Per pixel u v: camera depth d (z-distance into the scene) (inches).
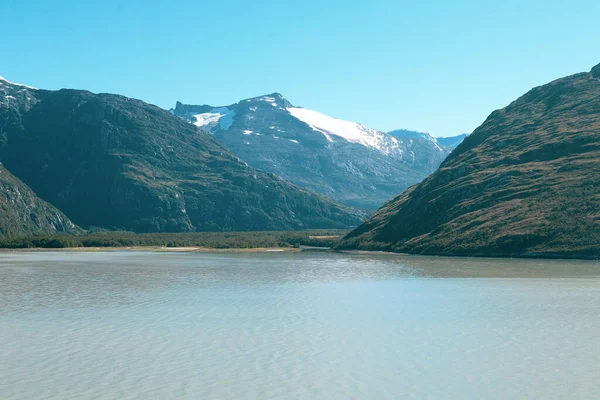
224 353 1829.5
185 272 4729.3
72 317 2452.0
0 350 1872.5
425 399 1422.2
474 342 1962.4
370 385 1521.9
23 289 3447.3
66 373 1620.3
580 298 2930.6
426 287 3489.2
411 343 1957.4
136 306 2755.9
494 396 1439.5
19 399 1413.6
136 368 1668.3
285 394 1455.5
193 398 1424.7
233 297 3070.9
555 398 1423.5
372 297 3048.7
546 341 1963.6
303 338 2038.6
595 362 1708.9
